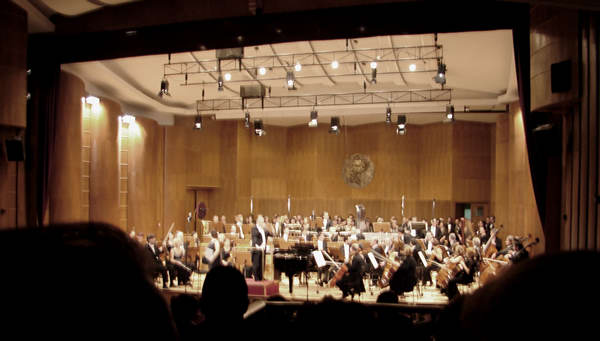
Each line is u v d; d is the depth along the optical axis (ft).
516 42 31.65
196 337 6.91
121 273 1.56
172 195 76.07
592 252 1.62
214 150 84.33
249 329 7.43
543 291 1.51
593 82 22.48
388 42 48.21
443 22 32.76
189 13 37.19
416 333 9.49
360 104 70.49
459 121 79.92
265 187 88.33
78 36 39.70
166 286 43.50
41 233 1.60
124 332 1.50
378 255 43.24
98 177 55.72
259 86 60.39
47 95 40.11
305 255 41.83
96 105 55.62
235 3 36.14
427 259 46.70
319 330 3.43
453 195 79.46
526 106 31.55
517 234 52.34
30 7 35.42
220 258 43.98
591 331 1.42
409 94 69.51
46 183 39.50
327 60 56.24
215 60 54.44
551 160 30.94
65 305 1.44
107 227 1.75
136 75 59.62
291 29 35.22
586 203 23.53
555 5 21.94
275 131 90.17
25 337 1.40
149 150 69.82
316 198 87.97
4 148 32.60
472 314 1.70
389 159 84.89
